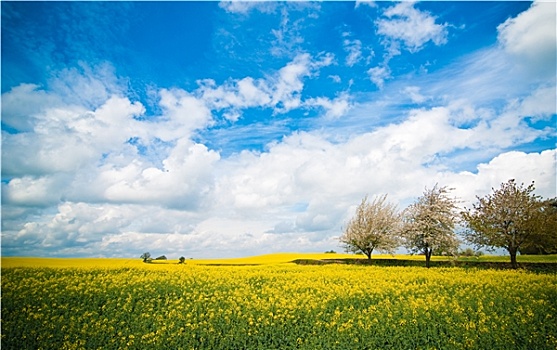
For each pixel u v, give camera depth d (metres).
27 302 16.47
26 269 25.78
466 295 17.39
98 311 15.54
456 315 13.91
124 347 11.95
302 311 14.83
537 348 11.27
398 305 15.38
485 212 33.06
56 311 15.49
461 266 34.94
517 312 14.33
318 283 20.80
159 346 11.80
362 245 42.34
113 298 17.28
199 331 12.74
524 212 31.59
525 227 31.03
